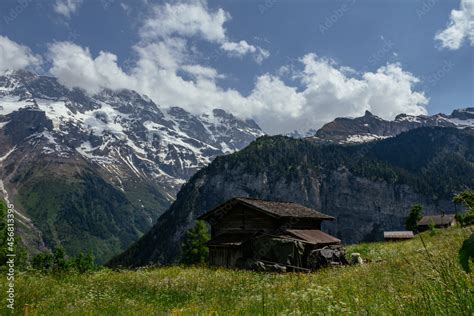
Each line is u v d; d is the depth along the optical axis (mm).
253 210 39156
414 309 6309
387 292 9734
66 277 23641
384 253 36969
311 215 40938
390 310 6926
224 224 40812
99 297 16734
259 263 33188
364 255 38594
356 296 9820
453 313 5457
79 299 16172
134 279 23500
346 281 15234
